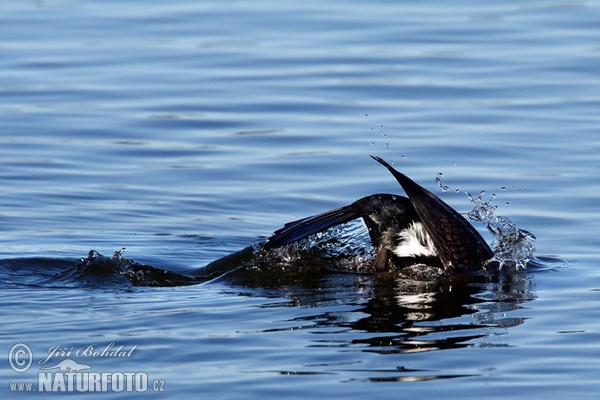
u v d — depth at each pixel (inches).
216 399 321.4
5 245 536.4
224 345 369.4
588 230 561.0
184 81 867.4
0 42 974.4
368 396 323.0
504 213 593.3
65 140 735.7
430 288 450.0
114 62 918.4
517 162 678.5
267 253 496.4
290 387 329.7
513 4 1088.8
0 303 426.0
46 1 1138.0
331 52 933.8
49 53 943.0
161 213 608.1
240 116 781.9
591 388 328.2
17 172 671.1
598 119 754.8
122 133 751.1
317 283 462.3
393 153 700.0
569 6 1073.5
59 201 624.1
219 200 631.2
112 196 635.5
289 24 1025.5
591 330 385.1
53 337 378.3
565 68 877.2
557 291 443.8
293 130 751.7
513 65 888.9
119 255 482.6
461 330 387.2
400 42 960.9
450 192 632.4
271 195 638.5
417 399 320.8
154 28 1023.0
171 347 366.9
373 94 825.5
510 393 325.4
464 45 947.3
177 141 737.0
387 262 482.3
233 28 1015.0
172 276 475.5
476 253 477.4
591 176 649.0
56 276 471.5
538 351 362.6
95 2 1125.7
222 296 439.8
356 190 642.8
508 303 424.8
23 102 814.5
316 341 374.3
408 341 374.0
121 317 404.8
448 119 764.6
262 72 886.4
